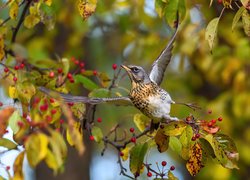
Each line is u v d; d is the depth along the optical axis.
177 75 16.67
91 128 9.91
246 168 15.98
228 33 15.02
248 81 15.20
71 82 10.38
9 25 13.05
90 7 9.11
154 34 15.74
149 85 9.52
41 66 11.05
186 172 17.41
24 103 9.21
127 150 10.18
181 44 14.88
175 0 9.65
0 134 8.24
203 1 14.99
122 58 16.41
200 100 15.96
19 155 7.59
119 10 16.19
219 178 15.35
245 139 15.84
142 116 10.27
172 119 9.42
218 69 15.08
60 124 9.32
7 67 9.92
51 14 9.78
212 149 9.02
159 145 9.02
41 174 16.03
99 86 11.25
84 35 16.47
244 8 8.70
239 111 15.06
